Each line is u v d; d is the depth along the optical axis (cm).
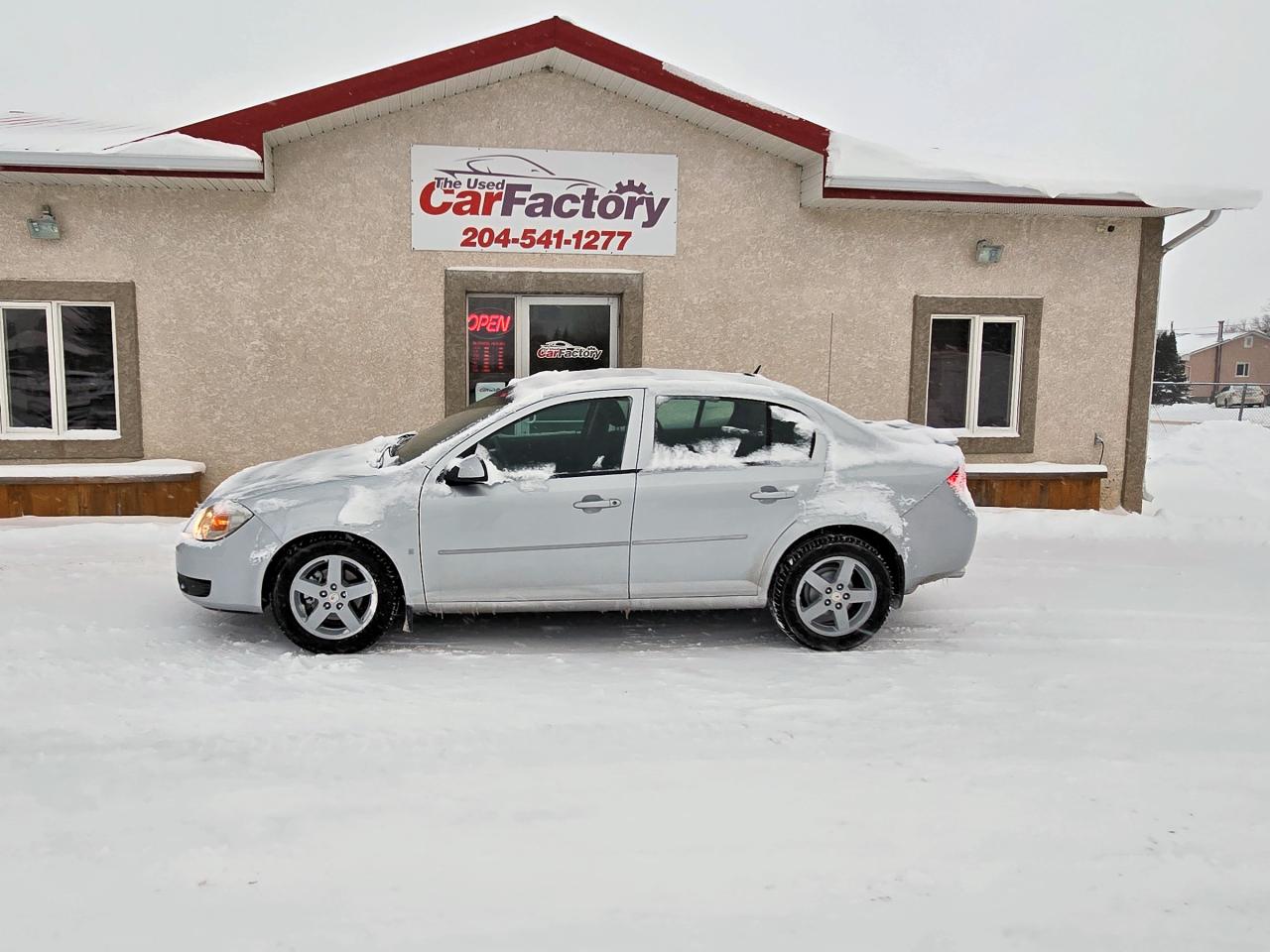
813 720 420
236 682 452
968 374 998
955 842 315
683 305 933
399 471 512
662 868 296
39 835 308
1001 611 620
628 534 515
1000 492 976
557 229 905
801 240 941
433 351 899
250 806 329
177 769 357
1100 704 446
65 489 838
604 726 408
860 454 540
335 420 895
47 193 831
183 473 843
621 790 348
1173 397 5494
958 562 543
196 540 509
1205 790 356
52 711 409
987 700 449
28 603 583
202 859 295
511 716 416
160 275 855
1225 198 903
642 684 464
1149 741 403
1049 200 902
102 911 267
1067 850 312
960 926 269
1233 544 849
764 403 543
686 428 534
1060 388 999
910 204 910
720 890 284
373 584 505
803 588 532
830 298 953
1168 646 545
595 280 912
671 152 912
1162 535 884
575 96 891
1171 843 317
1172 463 1468
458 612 519
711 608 543
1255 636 568
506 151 888
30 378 863
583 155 899
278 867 292
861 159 870
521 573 513
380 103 824
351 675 467
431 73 802
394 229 881
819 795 346
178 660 482
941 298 967
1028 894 285
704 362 942
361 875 288
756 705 437
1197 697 457
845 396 967
